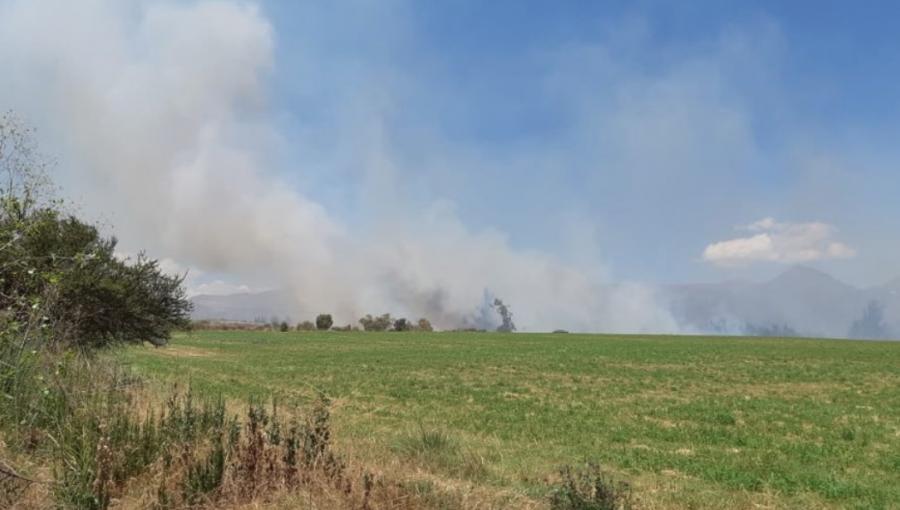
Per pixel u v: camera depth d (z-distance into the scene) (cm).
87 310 1730
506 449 1359
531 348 7206
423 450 1010
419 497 666
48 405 763
